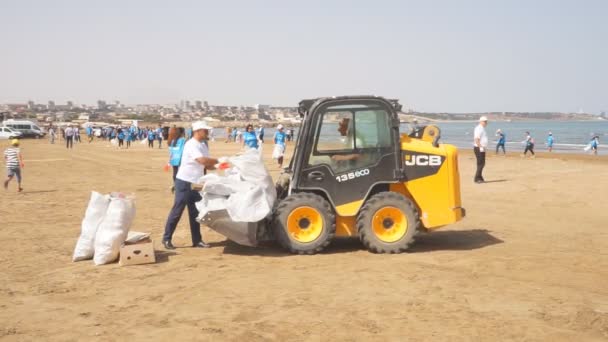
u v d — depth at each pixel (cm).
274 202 941
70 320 628
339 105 938
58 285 765
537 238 1070
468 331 582
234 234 930
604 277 789
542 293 711
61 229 1190
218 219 917
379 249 924
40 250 984
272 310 650
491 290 722
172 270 838
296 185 937
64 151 4622
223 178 928
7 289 750
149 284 764
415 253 937
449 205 950
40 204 1570
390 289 725
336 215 939
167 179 2291
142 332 588
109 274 818
